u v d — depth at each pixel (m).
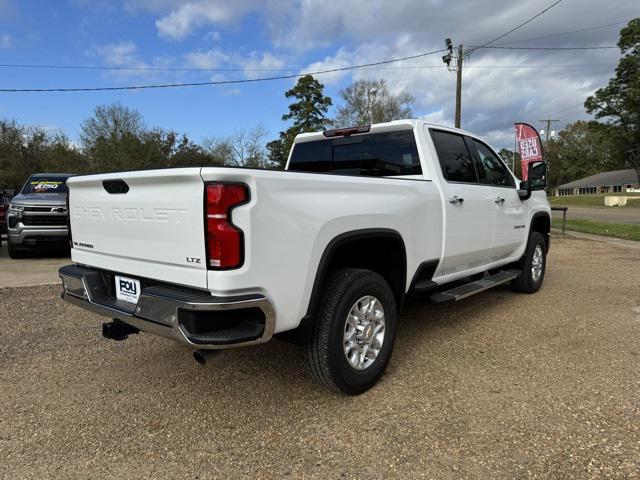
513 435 2.64
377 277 3.23
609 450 2.48
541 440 2.59
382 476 2.32
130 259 2.89
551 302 5.62
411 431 2.71
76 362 3.83
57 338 4.41
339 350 2.95
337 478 2.31
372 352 3.28
